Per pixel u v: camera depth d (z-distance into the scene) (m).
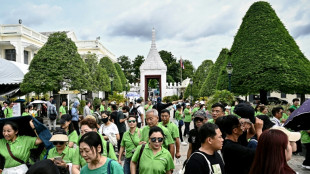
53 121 14.03
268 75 16.80
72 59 18.64
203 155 2.85
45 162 2.36
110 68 36.84
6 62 14.37
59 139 4.02
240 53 18.50
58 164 3.56
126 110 10.05
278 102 18.84
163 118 5.51
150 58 41.19
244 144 3.83
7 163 4.16
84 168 3.10
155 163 3.82
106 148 4.01
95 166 3.00
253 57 17.55
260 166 2.35
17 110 14.23
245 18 19.14
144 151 4.00
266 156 2.32
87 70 20.12
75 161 3.97
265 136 2.38
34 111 15.34
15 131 4.18
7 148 4.20
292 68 16.89
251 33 18.23
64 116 5.61
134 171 4.06
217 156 2.99
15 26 25.56
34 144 4.33
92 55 28.78
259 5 18.55
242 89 18.08
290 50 17.47
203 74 36.81
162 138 3.88
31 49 28.03
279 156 2.28
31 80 17.20
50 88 17.70
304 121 4.70
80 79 18.77
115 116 8.73
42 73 17.47
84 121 4.49
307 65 18.08
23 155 4.23
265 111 8.15
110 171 2.97
